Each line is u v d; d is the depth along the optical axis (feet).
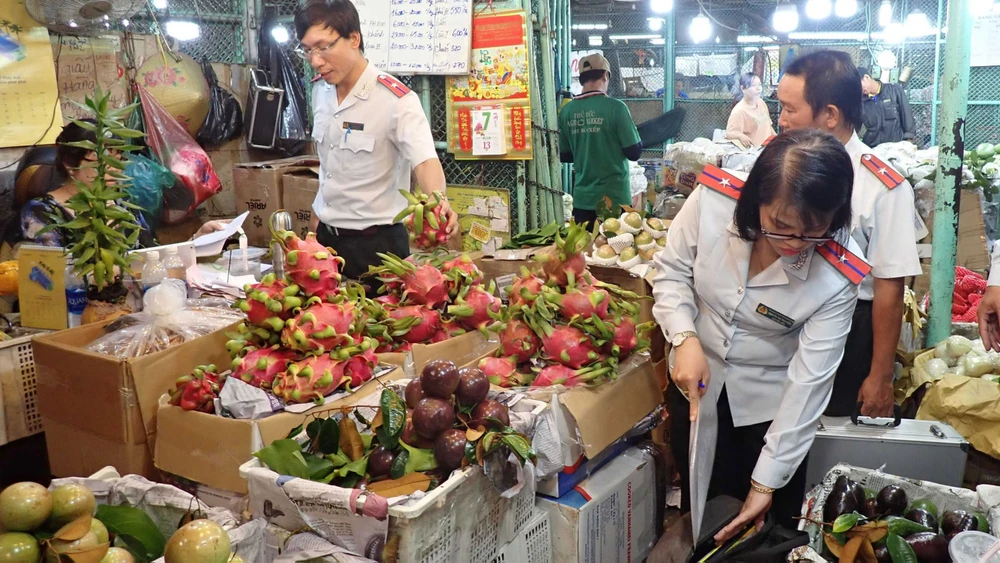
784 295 5.68
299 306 5.50
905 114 20.47
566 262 6.41
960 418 7.55
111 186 7.37
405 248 9.92
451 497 4.50
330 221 9.79
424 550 4.34
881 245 6.33
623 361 6.55
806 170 4.80
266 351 5.52
